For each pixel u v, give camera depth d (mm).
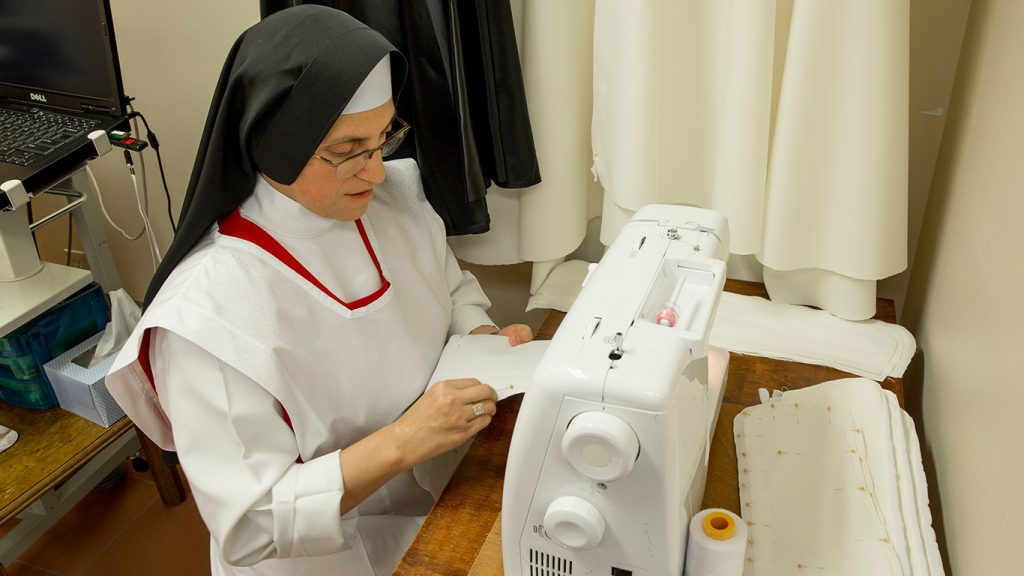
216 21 1703
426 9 1233
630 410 726
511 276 1853
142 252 2186
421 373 1185
